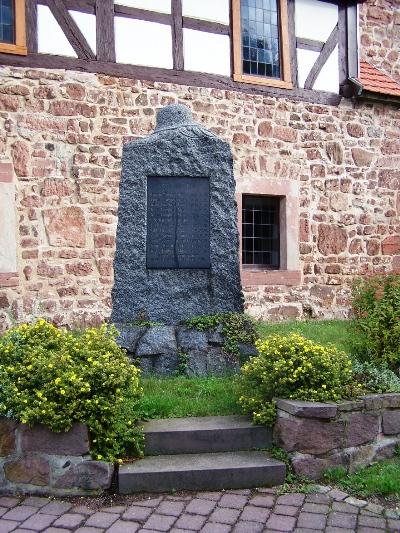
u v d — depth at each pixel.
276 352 3.76
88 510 3.03
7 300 7.31
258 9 8.80
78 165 7.68
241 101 8.53
